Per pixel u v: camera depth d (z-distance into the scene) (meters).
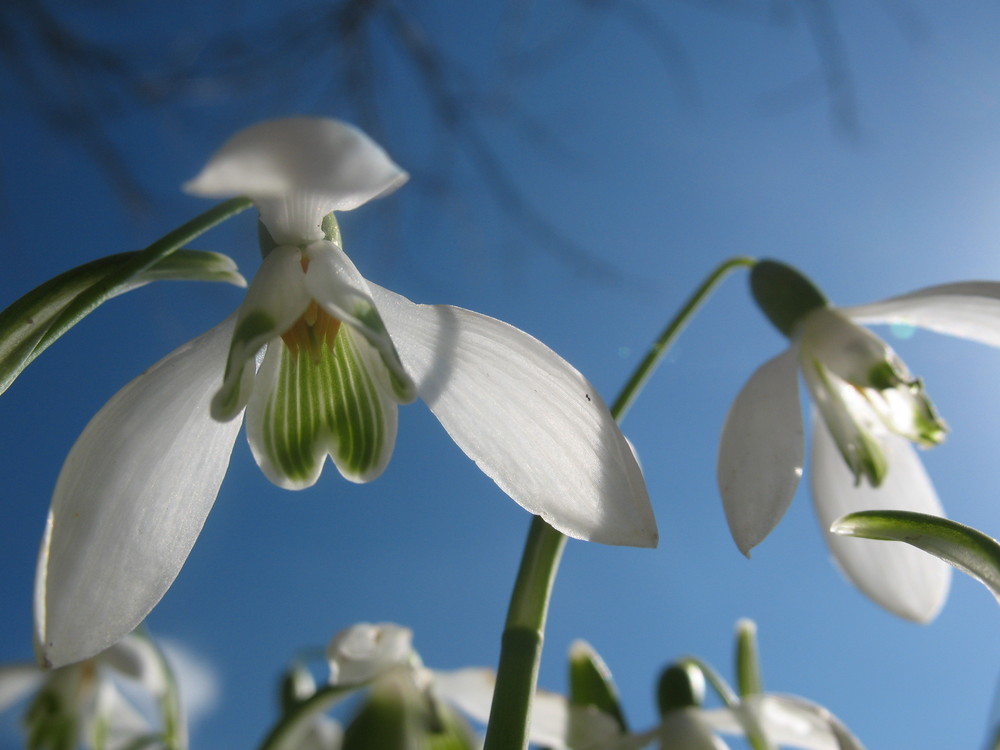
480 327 0.09
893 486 0.11
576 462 0.08
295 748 0.13
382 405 0.09
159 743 0.13
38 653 0.08
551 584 0.09
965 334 0.11
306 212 0.08
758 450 0.10
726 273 0.11
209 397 0.09
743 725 0.12
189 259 0.09
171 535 0.08
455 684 0.12
